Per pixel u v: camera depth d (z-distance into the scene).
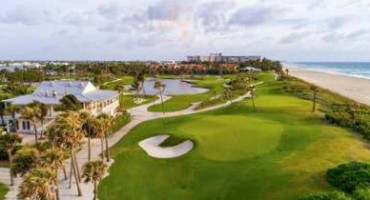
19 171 36.66
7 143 46.25
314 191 36.69
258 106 93.88
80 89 84.75
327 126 67.81
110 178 48.44
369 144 55.28
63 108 68.50
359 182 36.38
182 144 59.44
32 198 31.36
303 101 103.50
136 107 109.88
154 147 61.16
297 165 44.56
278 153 50.84
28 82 190.25
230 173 45.62
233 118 76.06
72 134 43.78
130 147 62.03
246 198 38.75
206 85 179.62
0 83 178.00
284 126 66.81
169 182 46.41
